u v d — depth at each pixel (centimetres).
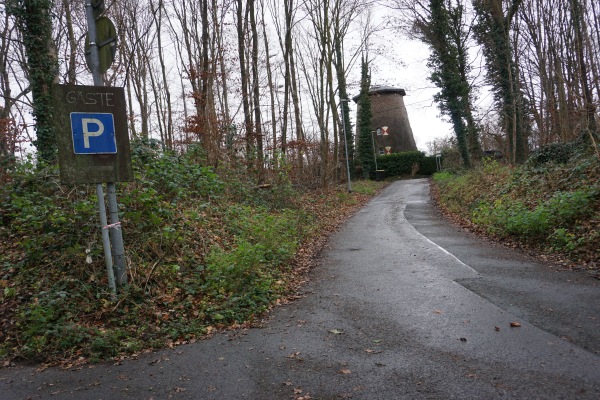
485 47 2856
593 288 671
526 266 854
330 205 2362
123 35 2175
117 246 663
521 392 375
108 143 632
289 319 622
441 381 404
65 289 659
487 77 2877
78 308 616
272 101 2748
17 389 434
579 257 854
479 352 464
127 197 834
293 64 2902
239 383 423
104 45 653
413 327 555
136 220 796
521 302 628
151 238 806
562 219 1033
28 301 633
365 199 3033
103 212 645
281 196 1823
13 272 708
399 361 455
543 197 1309
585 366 419
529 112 2716
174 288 710
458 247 1116
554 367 420
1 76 2419
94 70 650
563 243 941
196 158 1502
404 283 781
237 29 2100
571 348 462
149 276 698
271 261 926
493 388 385
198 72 1803
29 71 1358
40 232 814
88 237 770
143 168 1123
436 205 2369
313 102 3469
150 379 442
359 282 815
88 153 619
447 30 2975
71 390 426
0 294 649
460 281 768
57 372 473
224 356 495
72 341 536
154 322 605
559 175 1409
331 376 429
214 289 714
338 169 4131
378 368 441
